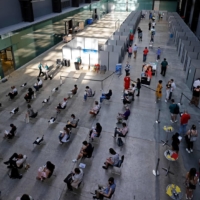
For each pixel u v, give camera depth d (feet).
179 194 26.40
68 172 31.94
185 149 36.35
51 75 61.21
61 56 79.00
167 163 33.65
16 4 63.93
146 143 37.63
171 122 43.09
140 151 35.88
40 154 35.17
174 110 41.06
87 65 69.97
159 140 38.40
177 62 72.84
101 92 53.83
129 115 44.50
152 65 62.95
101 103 49.01
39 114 45.24
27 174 31.58
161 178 31.12
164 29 119.14
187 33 85.20
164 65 61.26
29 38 70.64
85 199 28.09
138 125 42.11
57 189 29.40
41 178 29.99
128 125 42.06
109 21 140.36
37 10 75.97
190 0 134.62
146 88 55.88
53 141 37.96
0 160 33.91
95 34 106.93
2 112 45.83
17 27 61.41
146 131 40.50
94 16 143.23
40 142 37.42
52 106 48.06
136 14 135.54
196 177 26.30
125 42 79.82
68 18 99.45
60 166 32.94
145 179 30.94
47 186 29.81
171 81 49.37
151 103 49.39
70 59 71.05
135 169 32.53
